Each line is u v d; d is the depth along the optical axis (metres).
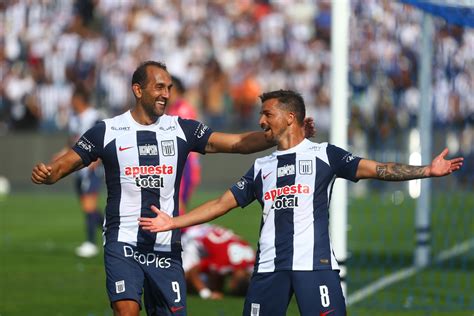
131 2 76.38
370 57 57.72
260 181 18.06
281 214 17.73
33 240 44.78
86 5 76.25
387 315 27.16
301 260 17.47
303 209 17.64
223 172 66.12
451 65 55.56
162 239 18.69
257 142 18.97
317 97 70.50
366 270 36.03
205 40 75.12
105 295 30.80
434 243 43.62
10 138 67.50
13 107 68.94
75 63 71.12
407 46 58.81
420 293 30.94
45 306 28.75
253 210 57.34
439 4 27.44
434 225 48.94
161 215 17.95
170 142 18.83
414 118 58.88
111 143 18.66
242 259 29.59
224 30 76.25
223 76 69.62
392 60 58.03
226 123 67.81
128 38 73.12
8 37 72.38
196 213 18.08
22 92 69.19
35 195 66.44
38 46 71.69
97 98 67.69
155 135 18.80
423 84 34.56
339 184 24.94
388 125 57.16
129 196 18.66
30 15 74.00
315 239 17.56
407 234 46.72
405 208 56.62
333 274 17.56
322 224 17.72
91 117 38.97
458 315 27.16
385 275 34.78
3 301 29.59
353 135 56.72
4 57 71.31
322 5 78.50
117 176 18.70
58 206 59.50
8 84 69.38
